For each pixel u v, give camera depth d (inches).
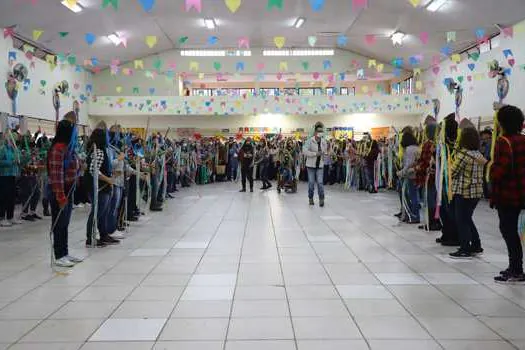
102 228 229.0
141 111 819.4
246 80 950.4
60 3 506.0
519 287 154.6
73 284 163.3
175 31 746.8
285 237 244.4
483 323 123.5
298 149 655.8
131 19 636.1
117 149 246.5
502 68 528.7
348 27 703.7
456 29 569.3
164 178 368.5
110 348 110.6
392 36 658.8
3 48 525.0
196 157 629.0
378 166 496.7
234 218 313.9
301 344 111.1
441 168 216.4
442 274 171.2
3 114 505.7
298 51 880.3
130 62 866.1
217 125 851.4
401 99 812.6
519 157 154.3
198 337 116.0
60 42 630.5
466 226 194.1
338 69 878.4
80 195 229.9
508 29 487.2
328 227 274.5
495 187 157.8
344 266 183.9
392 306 137.0
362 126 854.5
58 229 188.5
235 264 188.4
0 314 134.0
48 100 648.4
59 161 180.9
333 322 124.8
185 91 940.6
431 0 518.6
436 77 762.2
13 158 297.4
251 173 509.0
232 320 127.0
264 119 852.6
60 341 114.9
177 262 192.9
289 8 627.5
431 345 110.2
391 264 186.7
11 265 191.6
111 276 172.7
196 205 390.9
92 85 860.6
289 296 146.9
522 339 113.2
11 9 486.3
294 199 432.5
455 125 213.3
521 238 161.6
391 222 291.4
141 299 145.8
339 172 628.1
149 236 251.4
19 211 366.6
